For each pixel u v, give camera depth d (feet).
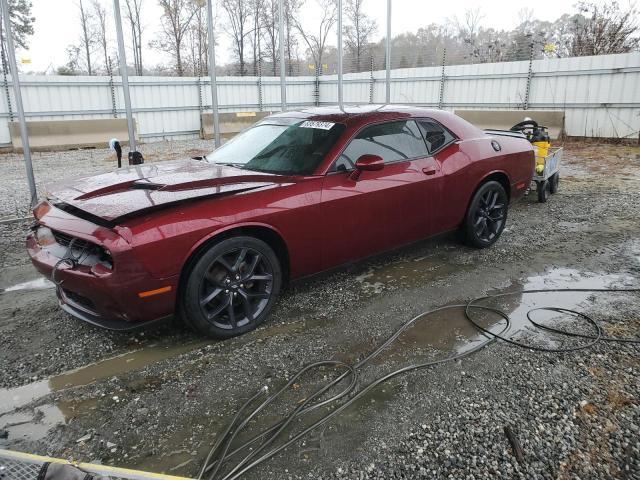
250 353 10.44
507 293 13.43
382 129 13.65
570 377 9.37
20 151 47.78
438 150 14.98
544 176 22.94
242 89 63.00
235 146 14.49
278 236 11.30
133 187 11.07
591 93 44.93
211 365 10.00
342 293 13.50
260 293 11.40
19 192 27.73
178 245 9.63
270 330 11.44
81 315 10.32
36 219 11.37
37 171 36.14
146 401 8.86
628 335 10.96
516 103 50.29
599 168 33.30
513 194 17.63
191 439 7.89
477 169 15.67
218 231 10.13
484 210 16.67
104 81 53.16
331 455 7.45
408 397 8.85
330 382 9.36
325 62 83.66
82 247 9.91
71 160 42.06
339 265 12.97
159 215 9.67
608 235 18.69
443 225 15.30
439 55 64.64
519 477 6.97
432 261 15.97
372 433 7.91
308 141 13.02
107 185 11.09
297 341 10.93
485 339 10.93
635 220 20.67
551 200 24.57
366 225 12.93
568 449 7.49
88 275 9.39
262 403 8.77
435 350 10.49
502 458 7.33
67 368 9.95
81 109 52.60
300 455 7.45
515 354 10.23
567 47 63.41
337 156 12.39
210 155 14.80
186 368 9.90
